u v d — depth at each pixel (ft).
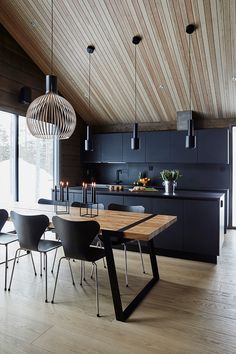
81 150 23.32
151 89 18.53
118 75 17.85
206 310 8.42
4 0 14.20
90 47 15.84
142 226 8.34
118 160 21.99
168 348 6.64
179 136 20.02
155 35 14.38
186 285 10.19
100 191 15.49
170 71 16.65
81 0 13.24
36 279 10.64
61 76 18.92
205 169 20.70
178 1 12.37
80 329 7.40
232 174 20.06
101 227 8.21
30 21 14.84
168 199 13.39
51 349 6.57
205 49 14.56
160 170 21.98
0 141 15.89
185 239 13.00
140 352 6.49
